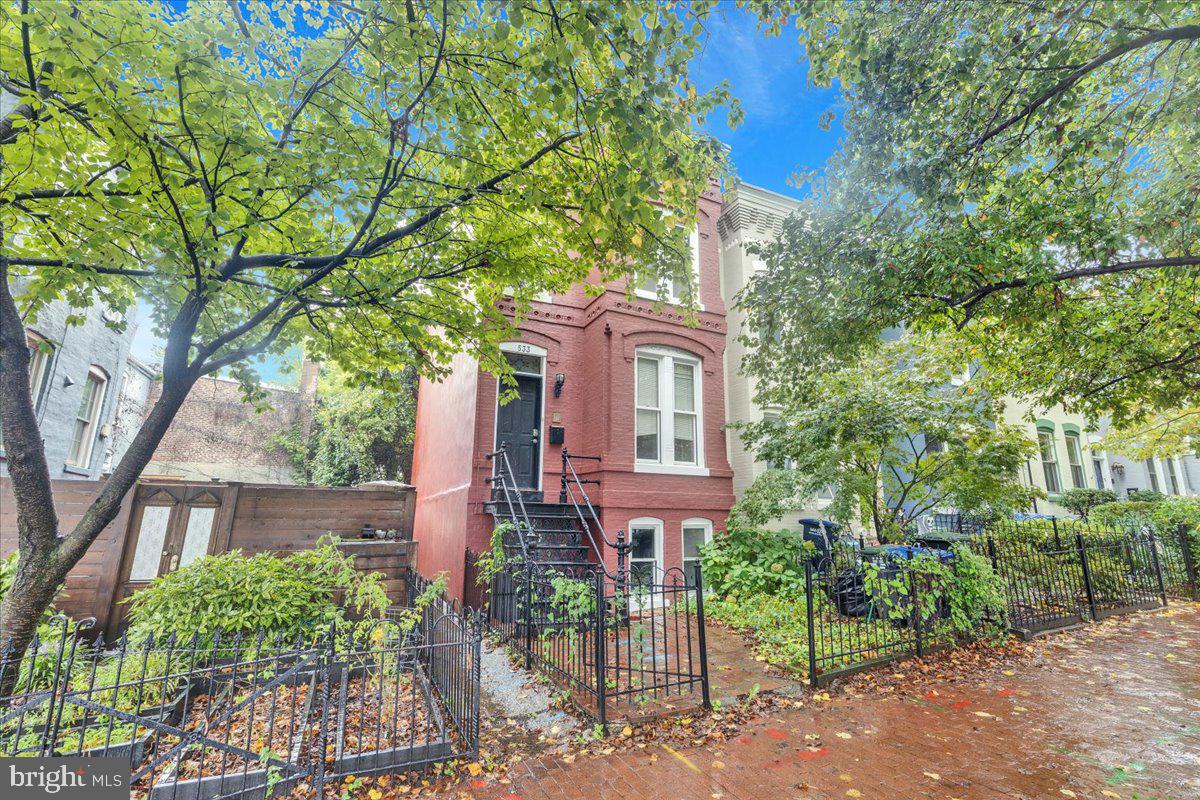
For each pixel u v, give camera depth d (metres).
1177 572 11.16
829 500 12.27
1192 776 4.03
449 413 11.62
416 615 6.36
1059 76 4.87
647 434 10.91
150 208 4.30
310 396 24.33
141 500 7.43
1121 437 14.36
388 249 5.87
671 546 10.31
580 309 11.37
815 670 5.96
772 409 11.70
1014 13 4.89
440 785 4.13
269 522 8.01
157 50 3.64
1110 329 7.52
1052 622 8.17
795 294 6.68
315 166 4.34
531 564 7.45
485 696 5.88
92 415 12.80
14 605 3.90
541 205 5.57
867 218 5.86
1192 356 7.34
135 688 5.25
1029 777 4.07
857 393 9.16
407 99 4.45
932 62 5.13
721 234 13.54
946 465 9.48
